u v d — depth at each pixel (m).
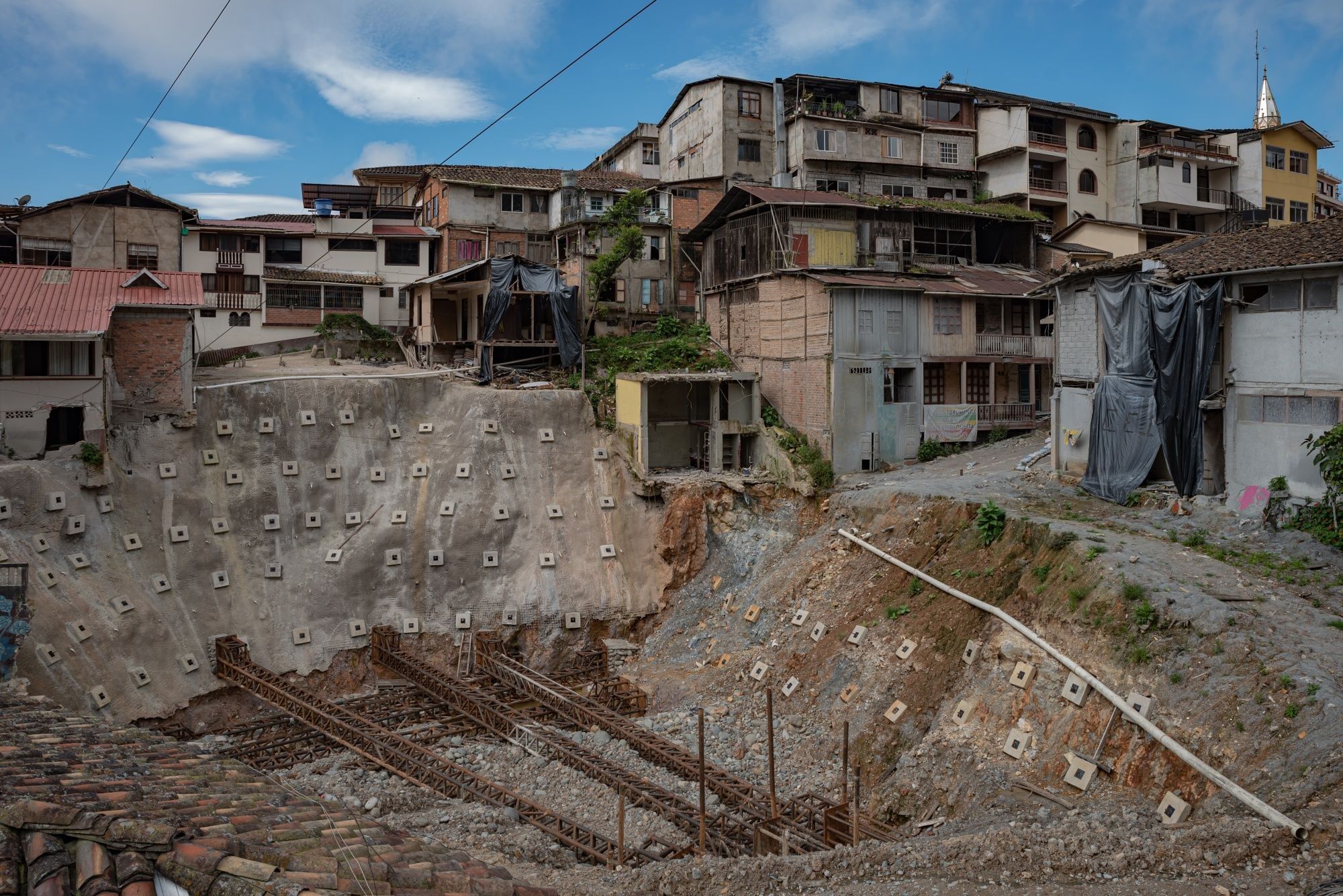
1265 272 27.33
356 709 31.44
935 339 42.31
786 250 44.75
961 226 49.84
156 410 34.69
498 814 24.27
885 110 60.22
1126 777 20.09
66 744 12.43
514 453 39.09
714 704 30.22
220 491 34.81
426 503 37.22
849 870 17.28
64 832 8.05
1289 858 14.81
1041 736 22.16
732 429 41.47
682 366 45.31
